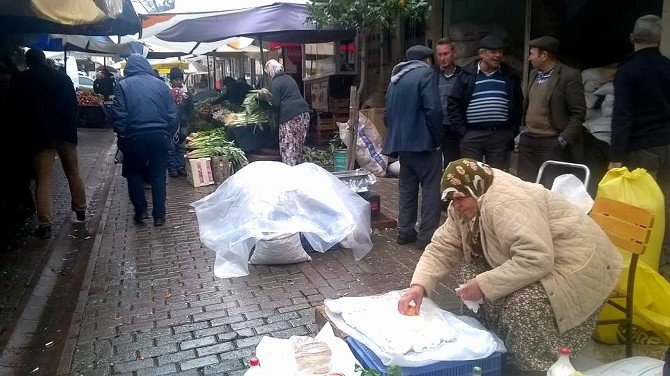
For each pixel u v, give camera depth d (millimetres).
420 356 2504
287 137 8031
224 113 10008
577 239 2645
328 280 4473
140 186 6246
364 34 6234
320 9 5859
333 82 12562
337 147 9633
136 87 5879
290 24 7504
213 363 3258
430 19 9062
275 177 5004
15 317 4109
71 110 6055
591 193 5461
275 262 4801
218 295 4238
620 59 6676
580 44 7137
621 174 3404
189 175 8609
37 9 3883
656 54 3984
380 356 2535
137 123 5871
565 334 2682
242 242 4641
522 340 2680
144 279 4613
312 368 2494
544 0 7367
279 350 2695
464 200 2688
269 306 4012
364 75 6395
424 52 4879
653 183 3400
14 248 5648
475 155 5301
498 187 2639
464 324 2756
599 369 2707
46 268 5125
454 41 8234
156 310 4004
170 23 8422
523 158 5172
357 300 3086
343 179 5754
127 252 5320
